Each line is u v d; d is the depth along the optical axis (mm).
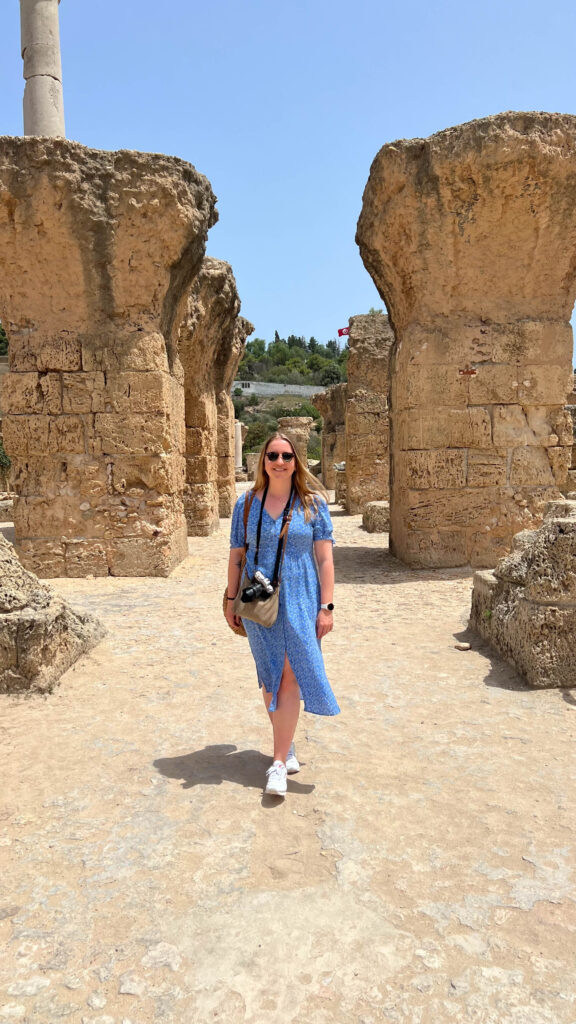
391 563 9227
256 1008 1874
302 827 2754
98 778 3188
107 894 2355
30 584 4633
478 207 7945
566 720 3812
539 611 4285
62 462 8664
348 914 2240
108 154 8203
